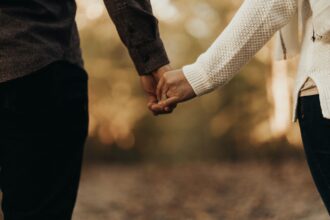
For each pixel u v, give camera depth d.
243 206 5.66
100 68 11.95
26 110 1.55
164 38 11.46
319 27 1.38
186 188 7.67
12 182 1.59
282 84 10.67
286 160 11.17
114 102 12.21
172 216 5.37
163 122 12.55
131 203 6.32
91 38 11.81
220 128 12.01
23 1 1.52
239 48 1.55
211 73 1.61
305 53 1.45
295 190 6.52
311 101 1.42
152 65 2.02
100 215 5.50
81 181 9.26
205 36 11.55
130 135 12.66
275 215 5.02
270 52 10.77
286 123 10.93
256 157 11.91
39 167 1.60
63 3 1.62
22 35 1.51
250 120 11.74
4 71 1.51
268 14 1.50
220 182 8.13
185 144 12.52
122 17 1.93
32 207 1.62
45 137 1.59
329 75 1.38
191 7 11.40
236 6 11.38
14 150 1.57
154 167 11.69
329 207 1.44
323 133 1.40
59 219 1.65
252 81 11.45
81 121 1.68
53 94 1.57
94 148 12.78
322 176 1.43
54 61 1.55
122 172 10.87
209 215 5.29
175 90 1.72
